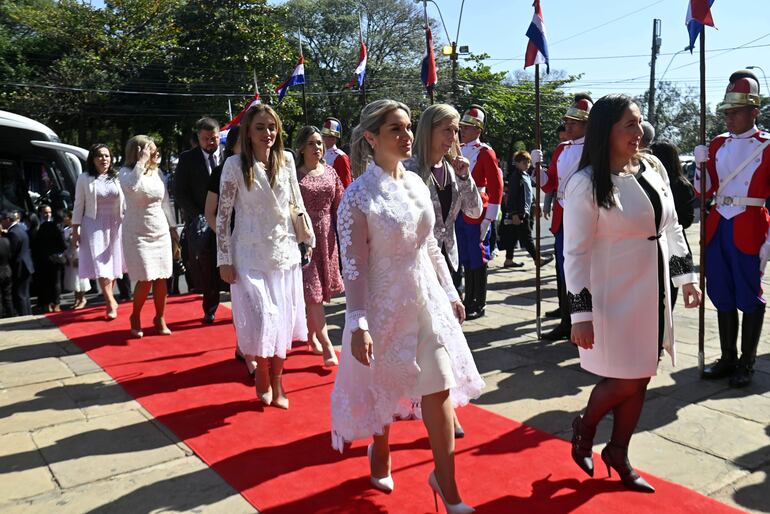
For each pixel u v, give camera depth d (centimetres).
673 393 426
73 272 886
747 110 439
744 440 355
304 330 445
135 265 574
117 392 454
